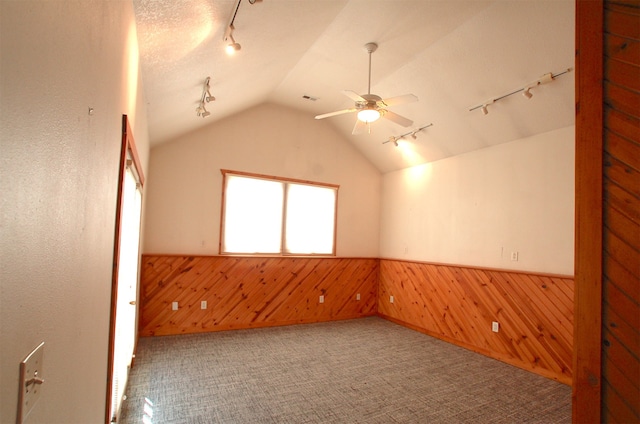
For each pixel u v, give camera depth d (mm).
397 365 3676
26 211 583
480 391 3107
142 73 2518
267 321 5117
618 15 999
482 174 4543
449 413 2676
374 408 2711
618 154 979
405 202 5844
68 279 854
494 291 4184
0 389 507
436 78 3953
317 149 5816
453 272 4730
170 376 3158
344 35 3459
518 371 3664
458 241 4805
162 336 4391
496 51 3285
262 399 2791
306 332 4836
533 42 3041
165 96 3123
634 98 954
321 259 5625
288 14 2621
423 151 5285
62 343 828
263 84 4289
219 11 2160
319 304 5574
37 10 603
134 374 3170
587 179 1046
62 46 738
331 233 5895
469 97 3963
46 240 686
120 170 1636
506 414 2689
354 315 5906
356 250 6117
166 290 4473
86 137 960
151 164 4562
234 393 2875
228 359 3652
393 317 5711
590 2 1063
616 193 979
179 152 4727
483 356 4125
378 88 4562
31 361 623
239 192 5117
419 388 3115
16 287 551
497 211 4312
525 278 3881
